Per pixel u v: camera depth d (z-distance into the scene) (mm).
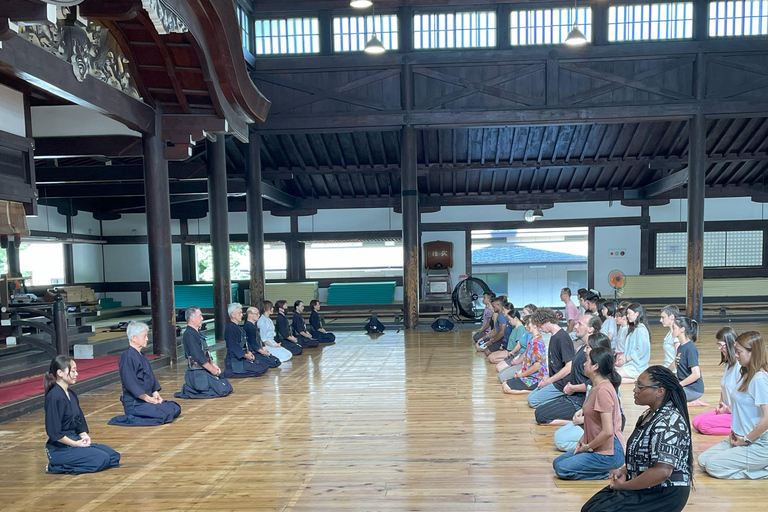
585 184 15867
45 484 3844
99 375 7082
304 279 16703
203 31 6258
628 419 5223
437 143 13531
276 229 16594
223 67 6797
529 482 3719
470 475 3869
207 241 15562
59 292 11469
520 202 16219
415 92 11781
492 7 11617
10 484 3854
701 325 11961
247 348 8117
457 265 16453
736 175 15219
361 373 7703
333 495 3580
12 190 5844
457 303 12727
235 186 12328
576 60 11523
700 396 5461
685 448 2271
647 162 13641
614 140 13383
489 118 11602
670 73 11477
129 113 6906
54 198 13656
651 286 15516
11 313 7395
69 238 14422
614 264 16172
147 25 6078
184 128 7754
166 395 6543
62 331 7059
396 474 3922
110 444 4711
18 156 6000
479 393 6352
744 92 11344
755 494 3438
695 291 11688
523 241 16891
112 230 16453
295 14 11781
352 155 13906
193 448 4578
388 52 11672
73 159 12000
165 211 8070
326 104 11820
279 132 11930
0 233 5684
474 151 13812
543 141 13383
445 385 6809
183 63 6758
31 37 5039
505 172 15297
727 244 15789
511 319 7945
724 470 3674
